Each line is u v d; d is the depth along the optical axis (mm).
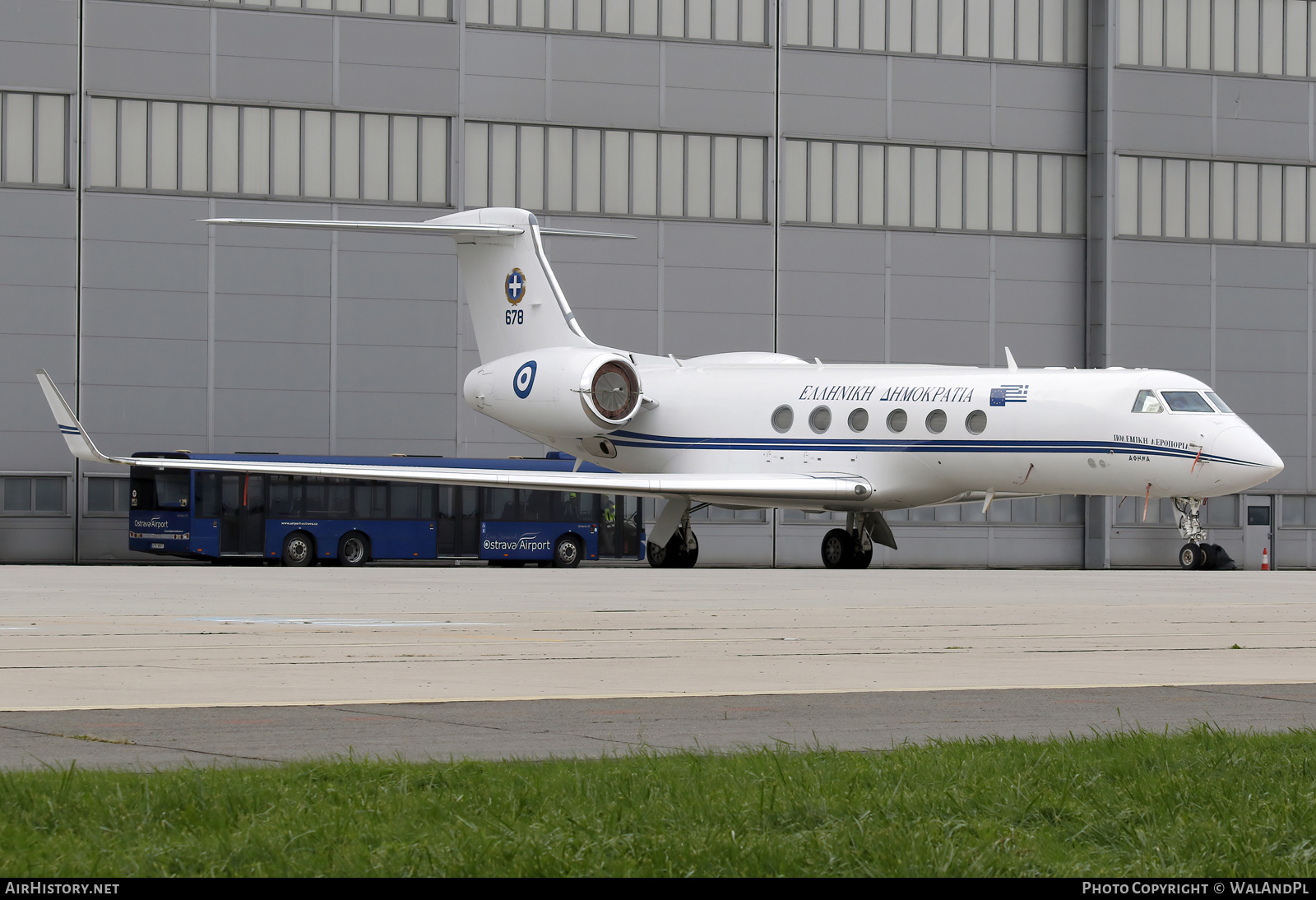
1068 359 171750
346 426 156125
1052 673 48844
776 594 87062
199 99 152250
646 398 129500
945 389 116812
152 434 152125
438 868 22375
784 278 164875
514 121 158875
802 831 25172
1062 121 171875
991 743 33844
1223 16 174000
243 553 144000
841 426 120375
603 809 26094
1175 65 172875
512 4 159375
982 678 47375
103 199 150625
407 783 27781
